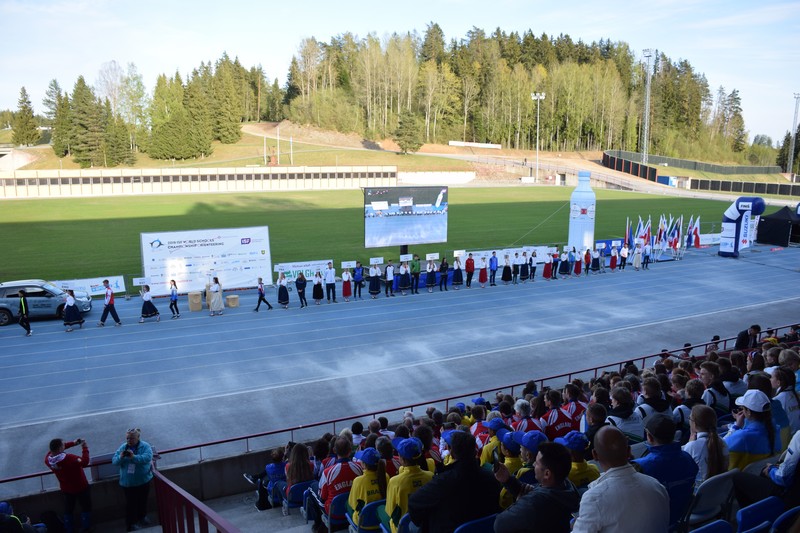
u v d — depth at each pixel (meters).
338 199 74.50
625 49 182.00
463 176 112.88
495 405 12.08
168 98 137.38
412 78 147.25
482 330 24.88
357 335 24.12
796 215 51.16
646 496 3.69
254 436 12.42
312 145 133.25
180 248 30.16
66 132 113.44
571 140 152.38
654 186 103.06
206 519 5.02
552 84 149.50
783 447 7.02
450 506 4.68
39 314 26.19
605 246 41.62
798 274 38.06
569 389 10.64
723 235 44.06
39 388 18.44
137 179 83.62
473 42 171.75
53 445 9.80
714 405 9.27
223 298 30.30
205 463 11.85
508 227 54.12
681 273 37.97
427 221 33.41
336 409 16.95
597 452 3.85
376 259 31.62
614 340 23.62
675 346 22.95
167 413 16.62
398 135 124.31
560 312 27.95
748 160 177.62
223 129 131.38
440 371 20.05
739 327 25.62
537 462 4.08
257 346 22.70
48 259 37.56
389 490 6.01
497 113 150.38
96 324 25.70
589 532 3.65
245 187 89.25
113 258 37.97
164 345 22.80
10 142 148.88
